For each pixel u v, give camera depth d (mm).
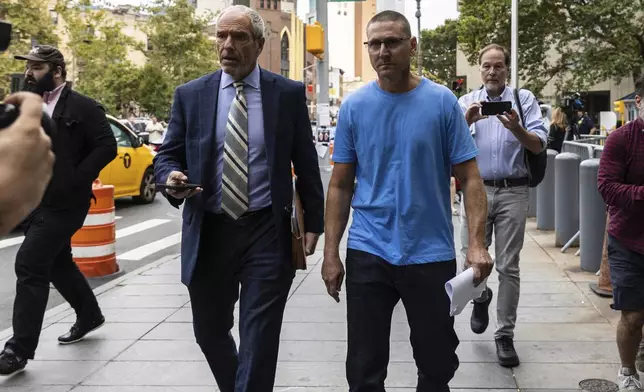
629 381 4062
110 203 8008
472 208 3170
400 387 4250
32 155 941
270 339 3256
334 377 4438
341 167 3311
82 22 42094
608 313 5742
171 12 46750
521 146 4645
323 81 13961
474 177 3188
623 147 3850
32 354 4598
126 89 44625
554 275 7156
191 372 4586
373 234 3168
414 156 3119
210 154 3338
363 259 3154
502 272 4645
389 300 3199
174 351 4996
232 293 3490
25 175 936
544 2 29656
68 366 4715
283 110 3385
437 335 3109
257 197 3355
